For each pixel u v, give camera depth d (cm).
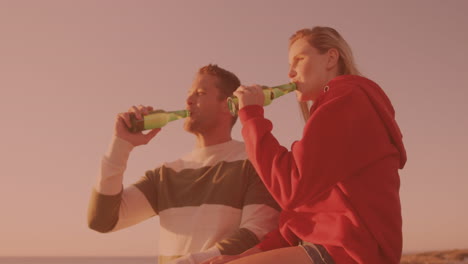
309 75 129
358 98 108
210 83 182
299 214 111
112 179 155
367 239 96
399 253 100
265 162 108
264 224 147
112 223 163
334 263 97
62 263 18325
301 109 156
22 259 18138
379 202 101
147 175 183
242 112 119
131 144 155
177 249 160
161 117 159
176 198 168
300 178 99
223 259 123
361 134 104
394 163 109
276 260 98
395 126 113
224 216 155
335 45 131
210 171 167
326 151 100
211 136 180
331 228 100
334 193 102
